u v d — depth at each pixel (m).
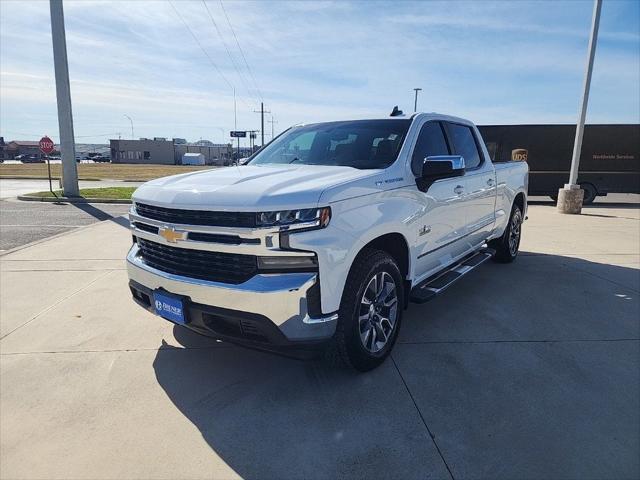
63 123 15.82
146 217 3.12
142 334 3.84
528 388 3.01
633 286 5.30
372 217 3.00
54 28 15.51
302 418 2.67
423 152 3.91
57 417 2.68
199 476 2.21
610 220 11.20
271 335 2.62
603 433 2.54
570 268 6.13
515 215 6.38
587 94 11.95
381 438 2.49
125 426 2.60
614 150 15.41
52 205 14.16
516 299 4.81
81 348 3.58
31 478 2.19
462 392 2.96
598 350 3.59
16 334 3.84
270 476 2.21
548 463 2.30
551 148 15.66
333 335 2.80
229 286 2.64
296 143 4.26
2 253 6.79
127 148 94.88
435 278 4.21
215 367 3.29
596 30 11.36
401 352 3.53
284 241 2.58
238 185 2.81
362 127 4.07
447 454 2.37
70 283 5.29
